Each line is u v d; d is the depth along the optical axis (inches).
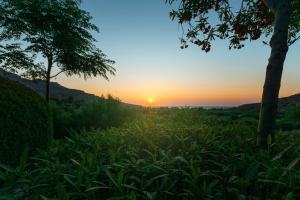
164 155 163.0
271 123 194.5
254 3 275.0
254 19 278.4
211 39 282.8
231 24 280.8
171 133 225.5
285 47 197.0
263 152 174.1
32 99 229.1
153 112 517.0
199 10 271.6
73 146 210.7
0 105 197.5
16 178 144.7
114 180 129.0
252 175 141.2
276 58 196.2
